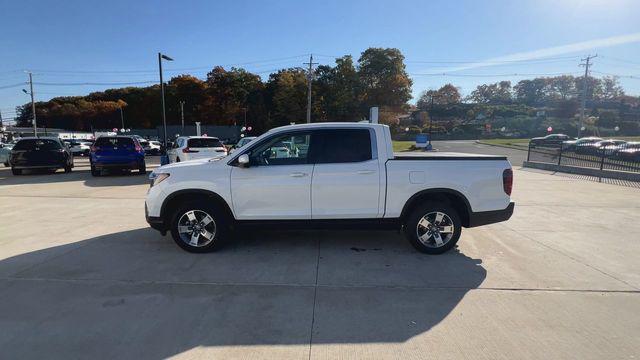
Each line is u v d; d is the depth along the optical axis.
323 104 64.50
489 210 5.24
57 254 5.14
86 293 3.93
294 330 3.23
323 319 3.42
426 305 3.71
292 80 67.31
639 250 5.47
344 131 5.23
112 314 3.49
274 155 5.20
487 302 3.78
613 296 3.93
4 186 11.74
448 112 106.12
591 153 15.59
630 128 77.62
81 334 3.16
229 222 5.23
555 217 7.58
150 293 3.94
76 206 8.47
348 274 4.49
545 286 4.17
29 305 3.67
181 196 5.24
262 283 4.21
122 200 9.24
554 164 17.17
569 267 4.75
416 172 5.12
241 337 3.12
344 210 5.14
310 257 5.08
